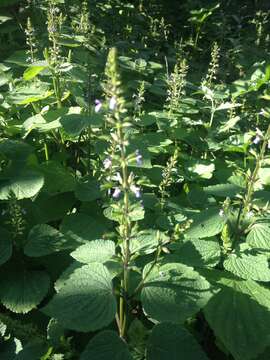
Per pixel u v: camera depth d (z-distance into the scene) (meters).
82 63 0.86
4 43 1.05
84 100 0.68
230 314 0.43
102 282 0.39
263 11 1.80
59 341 0.43
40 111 0.69
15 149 0.59
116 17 1.36
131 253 0.40
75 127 0.60
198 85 1.12
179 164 0.76
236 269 0.45
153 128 0.89
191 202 0.61
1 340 0.43
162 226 0.52
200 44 1.51
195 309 0.38
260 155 0.45
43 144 0.71
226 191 0.56
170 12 1.63
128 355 0.37
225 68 1.34
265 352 0.43
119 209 0.37
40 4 1.17
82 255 0.42
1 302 0.48
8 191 0.54
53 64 0.68
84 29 0.91
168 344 0.37
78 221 0.54
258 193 0.55
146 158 0.58
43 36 1.03
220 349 0.45
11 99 0.66
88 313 0.37
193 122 0.83
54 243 0.51
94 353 0.37
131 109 0.87
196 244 0.48
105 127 0.65
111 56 0.32
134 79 1.02
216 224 0.49
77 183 0.60
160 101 1.00
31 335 0.44
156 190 0.67
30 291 0.48
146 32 1.35
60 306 0.37
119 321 0.42
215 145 0.78
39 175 0.56
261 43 1.49
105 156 0.59
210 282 0.46
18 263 0.52
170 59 1.21
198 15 1.46
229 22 1.68
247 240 0.46
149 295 0.39
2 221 0.56
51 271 0.52
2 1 1.13
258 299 0.45
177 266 0.42
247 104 1.02
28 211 0.58
